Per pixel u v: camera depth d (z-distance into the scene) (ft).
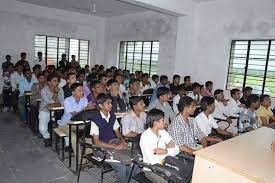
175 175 6.10
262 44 15.51
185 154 7.39
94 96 12.23
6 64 20.26
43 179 8.52
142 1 15.34
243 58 16.49
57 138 10.74
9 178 8.43
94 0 19.80
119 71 18.66
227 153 5.61
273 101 14.90
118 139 8.30
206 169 5.35
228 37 16.87
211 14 17.80
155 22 22.15
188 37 18.71
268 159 5.38
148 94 16.37
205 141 8.68
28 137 12.64
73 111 10.64
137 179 6.51
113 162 7.18
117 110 11.46
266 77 15.46
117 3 20.43
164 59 21.48
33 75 17.02
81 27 27.09
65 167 9.52
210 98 9.48
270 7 14.60
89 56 28.30
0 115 16.44
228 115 13.74
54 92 12.43
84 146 7.87
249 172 4.64
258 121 11.79
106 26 28.45
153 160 6.53
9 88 17.84
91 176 8.90
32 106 13.35
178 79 17.46
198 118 9.37
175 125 7.93
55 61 26.12
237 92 13.94
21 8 22.54
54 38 25.70
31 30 23.85
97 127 7.91
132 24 24.73
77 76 15.47
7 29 22.52
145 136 6.66
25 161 9.84
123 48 26.63
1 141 11.82
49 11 24.21
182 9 17.83
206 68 18.34
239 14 16.17
